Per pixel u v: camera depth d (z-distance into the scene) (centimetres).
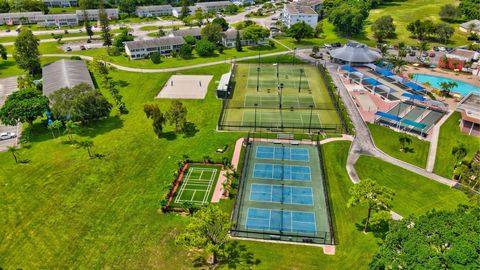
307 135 10112
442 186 7869
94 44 19888
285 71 15512
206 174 8412
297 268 5881
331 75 14950
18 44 14438
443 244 4312
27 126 10738
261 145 9662
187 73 15362
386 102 12288
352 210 7175
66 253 6219
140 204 7388
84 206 7344
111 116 11350
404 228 4819
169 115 10062
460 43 18888
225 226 5725
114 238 6531
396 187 7850
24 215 7112
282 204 7481
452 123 10706
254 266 5922
